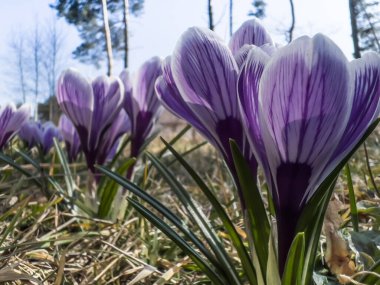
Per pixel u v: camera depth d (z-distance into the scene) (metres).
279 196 0.08
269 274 0.08
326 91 0.07
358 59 0.08
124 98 0.20
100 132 0.20
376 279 0.09
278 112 0.07
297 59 0.07
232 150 0.08
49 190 0.22
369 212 0.13
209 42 0.09
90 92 0.19
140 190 0.11
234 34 0.11
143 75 0.20
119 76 0.21
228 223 0.10
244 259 0.09
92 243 0.15
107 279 0.13
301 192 0.08
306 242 0.09
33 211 0.17
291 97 0.07
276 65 0.07
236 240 0.09
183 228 0.10
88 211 0.19
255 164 0.09
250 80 0.08
